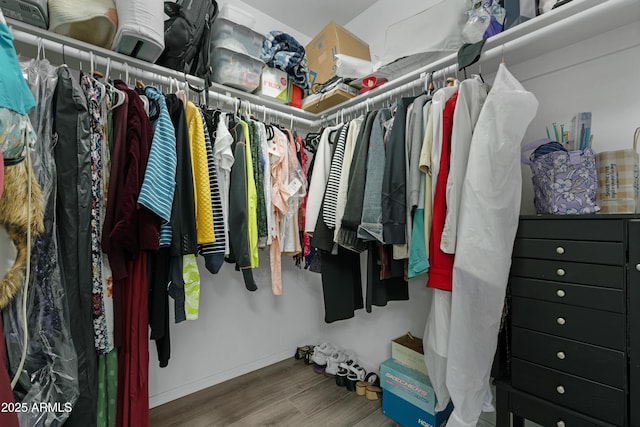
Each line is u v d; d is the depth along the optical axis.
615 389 0.73
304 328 2.19
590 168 0.84
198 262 1.67
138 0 1.00
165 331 1.00
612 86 1.00
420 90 1.37
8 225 0.63
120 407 0.88
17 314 0.65
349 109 1.58
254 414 1.45
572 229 0.81
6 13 0.88
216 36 1.40
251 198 1.21
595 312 0.76
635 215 0.72
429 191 1.02
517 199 0.88
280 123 1.88
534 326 0.88
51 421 0.70
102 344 0.83
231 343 1.81
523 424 0.99
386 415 1.44
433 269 0.98
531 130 1.19
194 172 1.06
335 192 1.24
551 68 1.13
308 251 1.56
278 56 1.61
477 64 1.17
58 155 0.78
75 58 1.01
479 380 0.90
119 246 0.83
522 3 0.99
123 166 0.88
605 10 0.85
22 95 0.64
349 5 1.97
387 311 1.71
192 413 1.46
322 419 1.42
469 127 0.97
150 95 1.02
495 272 0.86
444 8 1.20
